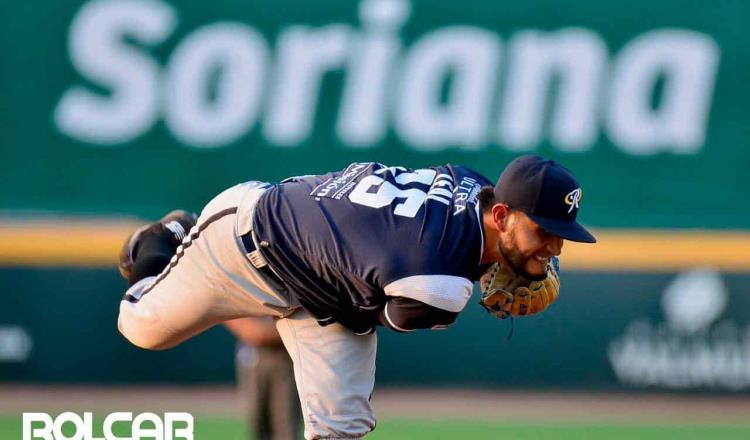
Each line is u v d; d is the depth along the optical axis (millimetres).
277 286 17031
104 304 39469
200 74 39312
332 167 39219
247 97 39312
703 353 38688
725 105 38750
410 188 16219
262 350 23828
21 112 39344
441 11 39094
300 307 17250
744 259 38562
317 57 39281
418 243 15484
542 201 15281
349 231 15898
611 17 38875
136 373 39531
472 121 39031
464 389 39312
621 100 38906
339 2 39344
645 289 38906
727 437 31891
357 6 39312
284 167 39281
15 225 39219
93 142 39406
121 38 39312
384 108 39219
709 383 38625
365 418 17234
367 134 39219
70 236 39281
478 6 39000
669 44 38812
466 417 34594
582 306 39031
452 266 15469
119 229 39344
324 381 17062
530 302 16531
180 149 39375
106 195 39469
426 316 15578
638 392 38844
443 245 15477
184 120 39406
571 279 39094
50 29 39312
